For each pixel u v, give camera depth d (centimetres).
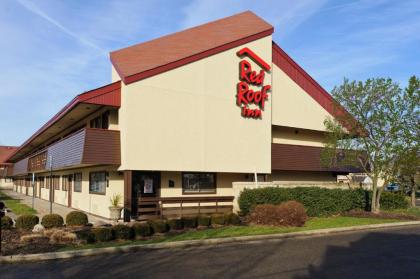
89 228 1364
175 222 1432
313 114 2439
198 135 1825
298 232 1430
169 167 1720
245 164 1995
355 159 2091
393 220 1877
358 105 2017
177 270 867
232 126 1955
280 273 848
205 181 2030
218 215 1572
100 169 1936
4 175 5997
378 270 884
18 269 869
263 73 2091
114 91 1667
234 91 1972
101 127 1906
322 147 2448
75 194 2381
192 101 1812
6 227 1332
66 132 2658
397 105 1947
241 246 1187
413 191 2716
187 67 1803
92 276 809
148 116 1673
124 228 1224
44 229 1319
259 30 2117
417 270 887
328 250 1127
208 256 1026
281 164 2238
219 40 2017
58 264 920
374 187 2119
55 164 2117
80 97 1596
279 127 2378
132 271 855
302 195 1897
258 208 1630
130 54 1911
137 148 1638
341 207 2050
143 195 1822
